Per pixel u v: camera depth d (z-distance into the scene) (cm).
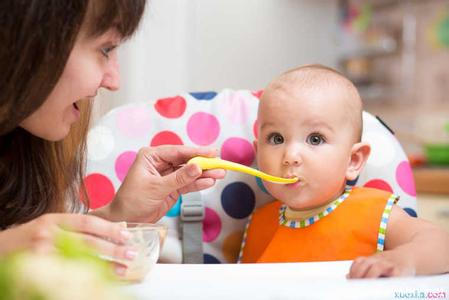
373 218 77
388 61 199
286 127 79
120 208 75
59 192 76
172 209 87
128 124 92
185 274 51
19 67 51
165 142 90
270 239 84
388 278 46
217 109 92
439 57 187
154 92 170
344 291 40
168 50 171
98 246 45
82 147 80
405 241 72
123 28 57
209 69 183
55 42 51
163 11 171
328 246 77
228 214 88
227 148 89
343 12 203
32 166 73
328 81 82
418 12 191
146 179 75
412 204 87
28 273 26
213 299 42
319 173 77
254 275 50
